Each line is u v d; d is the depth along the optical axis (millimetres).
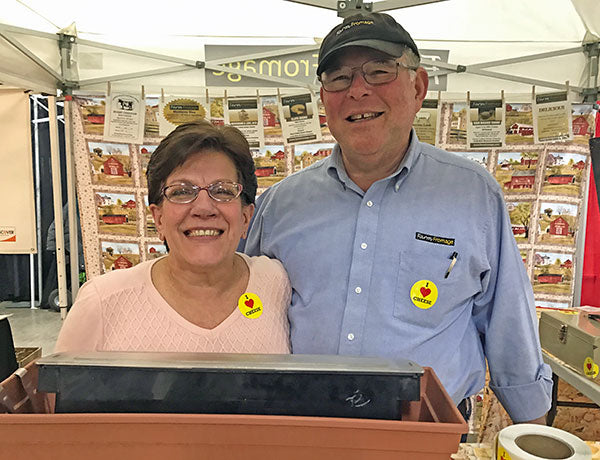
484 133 2461
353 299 1222
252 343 1095
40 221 4668
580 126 2398
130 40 2488
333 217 1281
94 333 1025
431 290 1208
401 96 1155
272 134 2541
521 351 1243
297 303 1274
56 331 4047
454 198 1239
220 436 541
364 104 1146
